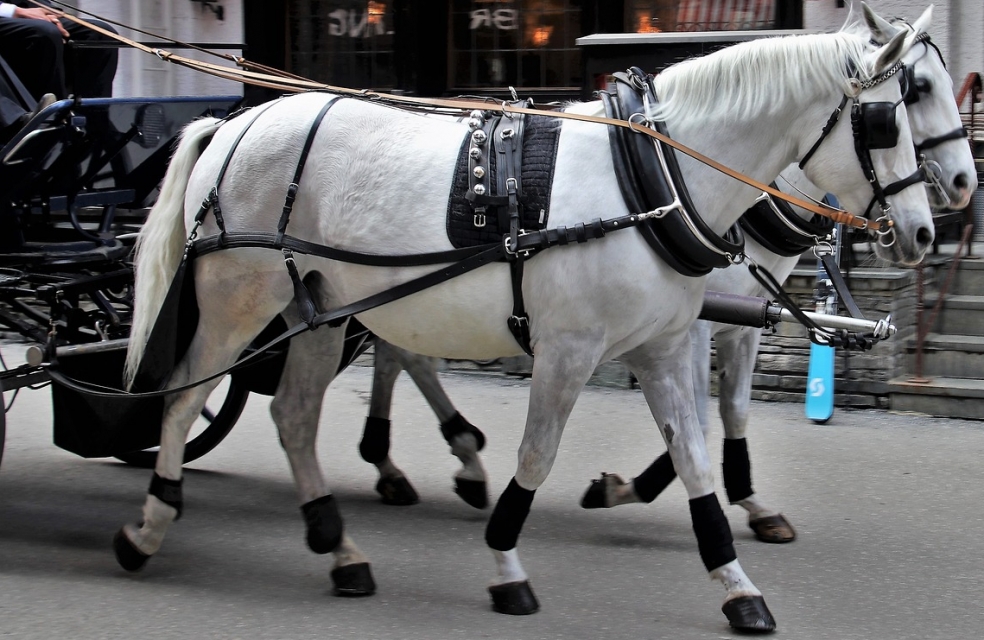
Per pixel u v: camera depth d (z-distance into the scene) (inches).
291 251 161.0
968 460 238.4
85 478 228.1
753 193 150.2
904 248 144.4
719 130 146.6
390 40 366.3
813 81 143.7
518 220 146.6
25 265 190.2
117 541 173.3
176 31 366.9
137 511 206.7
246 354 197.6
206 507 209.2
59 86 202.8
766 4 324.2
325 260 161.3
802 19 319.9
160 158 210.5
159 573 174.6
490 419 272.5
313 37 372.2
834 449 246.4
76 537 191.9
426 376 204.8
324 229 159.3
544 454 150.0
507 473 231.0
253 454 247.0
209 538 191.8
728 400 191.8
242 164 164.4
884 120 140.0
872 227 146.3
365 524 199.5
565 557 181.8
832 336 182.7
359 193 156.5
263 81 176.6
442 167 152.4
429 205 151.6
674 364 155.6
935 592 167.8
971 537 192.4
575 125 150.8
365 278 156.9
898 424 267.0
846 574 175.2
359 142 159.5
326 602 162.6
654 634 150.6
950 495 215.5
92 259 192.4
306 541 166.6
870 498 213.8
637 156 143.9
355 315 164.7
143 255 173.8
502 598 157.2
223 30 367.9
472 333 154.1
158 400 177.2
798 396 284.7
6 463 238.5
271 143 163.0
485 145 151.6
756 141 147.4
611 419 271.3
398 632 151.3
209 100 217.3
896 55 138.3
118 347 180.1
